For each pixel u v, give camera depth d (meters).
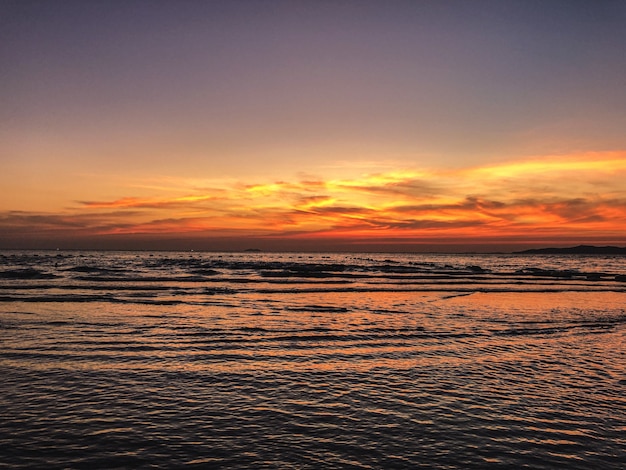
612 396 10.23
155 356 12.93
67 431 7.76
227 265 74.31
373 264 98.94
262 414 8.76
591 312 24.64
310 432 7.97
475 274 63.38
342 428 8.16
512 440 7.80
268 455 7.08
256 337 15.92
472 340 16.16
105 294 28.36
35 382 10.30
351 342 15.46
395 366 12.45
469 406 9.39
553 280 53.28
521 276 60.38
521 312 24.11
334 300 28.70
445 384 10.87
